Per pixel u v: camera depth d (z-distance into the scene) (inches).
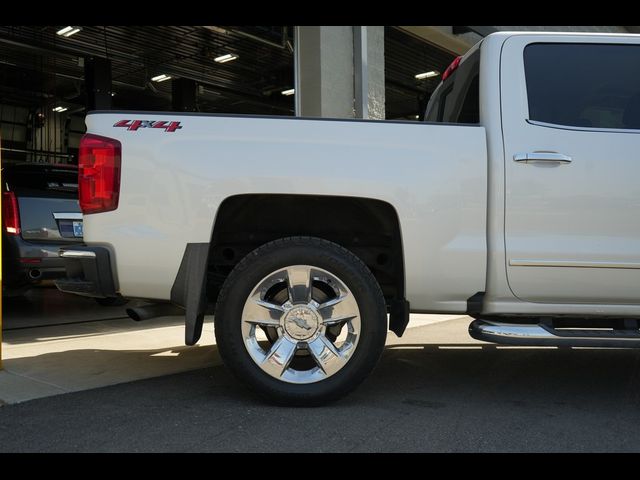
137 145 122.7
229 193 122.1
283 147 123.8
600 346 120.2
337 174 123.3
